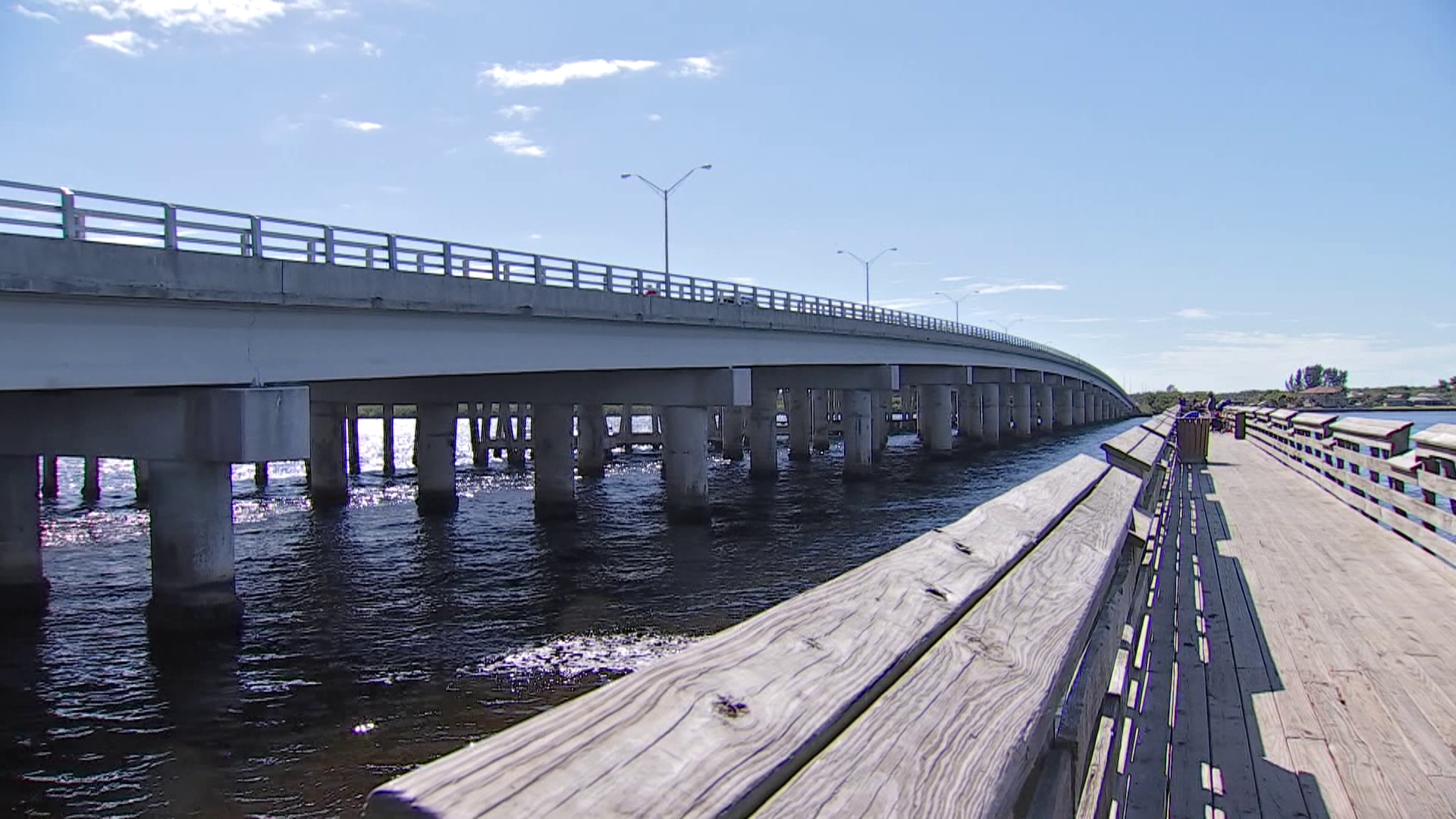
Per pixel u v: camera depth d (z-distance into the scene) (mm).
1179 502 15352
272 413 16734
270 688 14719
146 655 16328
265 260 17047
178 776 11547
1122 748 4062
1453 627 7621
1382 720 5695
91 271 14273
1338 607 8320
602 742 1229
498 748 1157
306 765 11836
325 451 35781
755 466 47562
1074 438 89938
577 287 26328
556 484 32875
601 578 23078
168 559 17266
